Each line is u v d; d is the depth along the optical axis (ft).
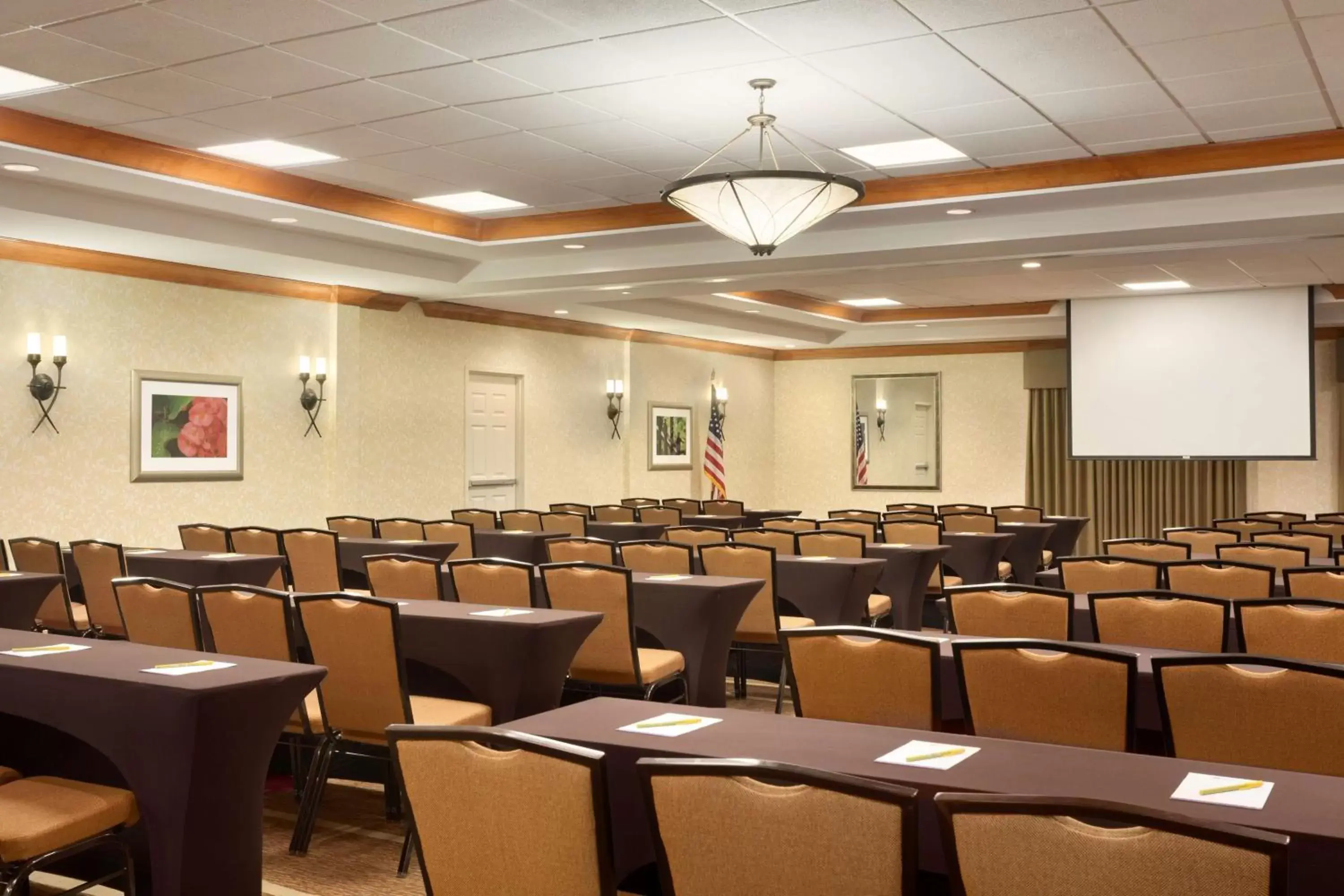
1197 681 9.15
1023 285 38.99
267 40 16.21
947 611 13.70
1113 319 41.22
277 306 32.76
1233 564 16.35
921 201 24.71
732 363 54.19
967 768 7.32
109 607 20.95
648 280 32.50
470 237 29.48
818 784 5.75
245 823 9.96
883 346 54.39
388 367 36.14
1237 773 7.20
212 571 20.88
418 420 37.24
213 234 26.45
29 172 21.80
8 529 26.27
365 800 15.07
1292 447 38.14
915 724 10.19
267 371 32.48
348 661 12.93
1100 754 7.72
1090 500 49.65
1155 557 21.56
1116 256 28.84
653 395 48.91
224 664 10.51
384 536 28.19
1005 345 51.88
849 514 32.42
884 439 54.54
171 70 17.51
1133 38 15.97
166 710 9.47
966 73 17.52
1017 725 9.97
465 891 7.00
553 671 13.99
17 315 26.43
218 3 14.83
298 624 15.29
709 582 17.51
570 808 6.46
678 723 8.59
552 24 15.49
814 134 21.02
